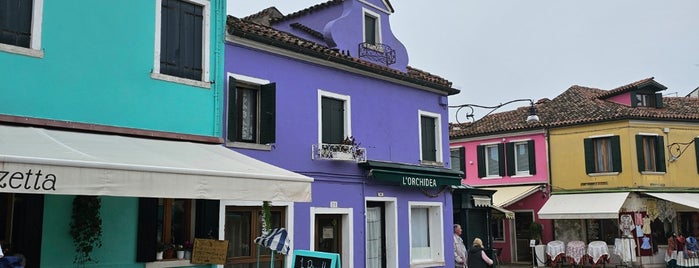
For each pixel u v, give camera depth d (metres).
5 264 7.77
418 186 15.75
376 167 14.50
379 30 16.39
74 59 9.42
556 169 27.34
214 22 11.44
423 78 16.61
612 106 27.12
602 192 25.80
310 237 12.96
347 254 13.90
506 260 28.17
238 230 11.93
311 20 16.98
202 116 10.99
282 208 12.58
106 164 7.32
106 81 9.74
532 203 27.83
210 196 8.30
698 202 24.25
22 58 8.90
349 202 14.09
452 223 17.25
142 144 9.39
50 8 9.27
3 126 8.44
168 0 10.81
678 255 23.88
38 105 8.98
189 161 8.77
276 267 12.51
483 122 31.52
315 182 13.29
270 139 12.08
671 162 25.94
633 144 25.33
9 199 8.84
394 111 15.85
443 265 16.58
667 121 26.08
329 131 14.05
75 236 9.19
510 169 28.70
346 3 15.87
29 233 8.79
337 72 14.30
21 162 6.71
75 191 7.05
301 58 13.35
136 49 10.18
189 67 10.99
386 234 15.33
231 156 10.07
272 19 17.98
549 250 25.20
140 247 9.94
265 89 12.34
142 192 7.61
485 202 19.55
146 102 10.20
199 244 10.47
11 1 8.98
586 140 26.56
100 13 9.80
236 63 11.97
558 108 29.12
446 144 17.48
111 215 9.70
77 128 9.26
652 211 25.16
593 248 23.94
